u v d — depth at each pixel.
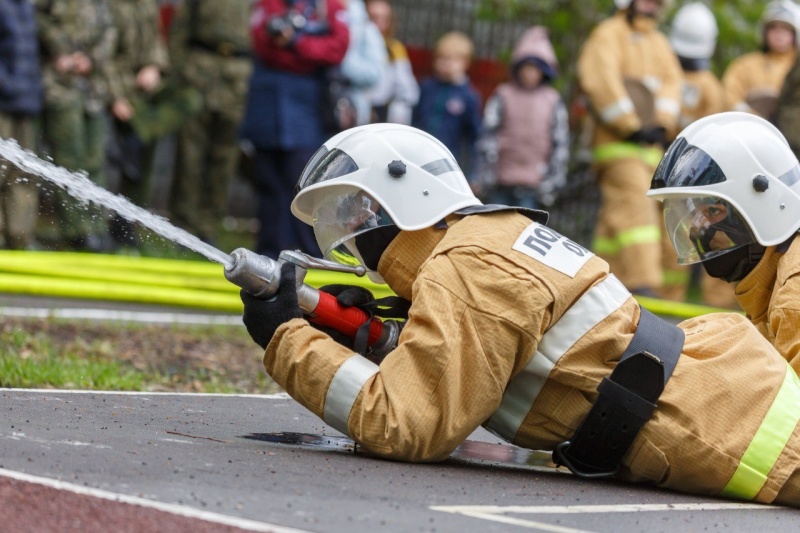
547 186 36.25
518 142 35.84
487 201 36.50
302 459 11.86
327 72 31.45
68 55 30.64
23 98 29.14
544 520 10.23
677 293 36.66
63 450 11.18
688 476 12.06
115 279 29.14
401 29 46.41
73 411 13.77
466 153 37.16
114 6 31.66
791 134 31.31
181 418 14.24
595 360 12.06
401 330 12.62
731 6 46.97
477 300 11.70
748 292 14.08
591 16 45.59
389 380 11.74
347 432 11.97
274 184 31.91
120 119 32.56
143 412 14.37
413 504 10.34
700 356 12.29
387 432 11.67
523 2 45.50
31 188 30.52
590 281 12.11
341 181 12.34
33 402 14.20
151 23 32.84
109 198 12.23
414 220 12.23
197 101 35.22
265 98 31.17
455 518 9.96
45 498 9.41
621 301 12.29
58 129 30.67
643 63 32.16
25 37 29.20
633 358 11.95
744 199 13.74
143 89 32.91
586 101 32.56
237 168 37.84
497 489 11.37
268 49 31.02
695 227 14.05
